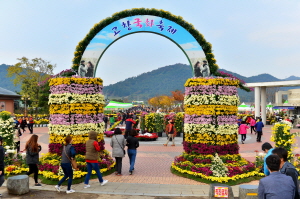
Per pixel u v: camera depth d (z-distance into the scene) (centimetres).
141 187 718
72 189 699
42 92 3497
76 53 937
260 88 3312
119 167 854
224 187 586
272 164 369
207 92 876
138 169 942
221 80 878
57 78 876
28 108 4403
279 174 365
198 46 939
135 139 885
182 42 942
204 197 641
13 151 906
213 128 860
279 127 896
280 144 884
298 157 904
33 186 730
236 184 750
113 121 2656
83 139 862
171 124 1516
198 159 851
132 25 937
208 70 931
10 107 4056
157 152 1296
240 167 821
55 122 873
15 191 661
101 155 916
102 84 941
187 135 915
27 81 4138
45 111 3856
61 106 862
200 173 784
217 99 873
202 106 876
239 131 1683
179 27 940
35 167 730
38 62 4062
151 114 1980
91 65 938
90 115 884
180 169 848
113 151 847
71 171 675
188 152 906
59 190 680
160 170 927
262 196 358
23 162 906
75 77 880
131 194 660
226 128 872
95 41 940
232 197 582
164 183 762
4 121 962
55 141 874
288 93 4069
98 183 757
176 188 709
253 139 1884
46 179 771
